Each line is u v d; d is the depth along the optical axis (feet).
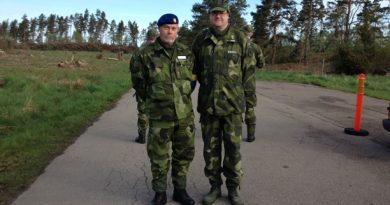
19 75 59.57
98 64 118.52
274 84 79.05
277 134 28.60
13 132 25.35
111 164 20.35
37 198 15.75
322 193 17.08
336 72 130.82
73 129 28.12
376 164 21.70
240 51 15.01
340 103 49.49
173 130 14.87
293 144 25.67
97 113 35.50
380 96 60.34
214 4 14.74
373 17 198.90
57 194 16.21
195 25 189.57
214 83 14.76
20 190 16.49
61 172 18.85
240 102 14.94
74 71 80.23
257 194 16.70
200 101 15.20
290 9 202.08
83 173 18.81
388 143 26.94
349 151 24.36
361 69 123.85
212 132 15.35
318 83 80.02
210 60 14.84
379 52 127.44
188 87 14.84
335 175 19.56
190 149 15.23
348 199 16.53
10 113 30.04
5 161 20.06
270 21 199.21
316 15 204.95
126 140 25.58
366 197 16.83
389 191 17.61
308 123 33.76
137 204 15.48
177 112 14.57
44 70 76.79
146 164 20.48
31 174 18.40
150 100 14.74
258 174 19.26
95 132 27.58
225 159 15.44
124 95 49.62
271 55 202.08
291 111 40.63
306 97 55.01
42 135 25.16
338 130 31.07
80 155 21.74
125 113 35.96
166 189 16.20
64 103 37.58
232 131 15.03
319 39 218.38
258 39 199.00
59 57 151.12
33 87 46.37
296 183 18.20
